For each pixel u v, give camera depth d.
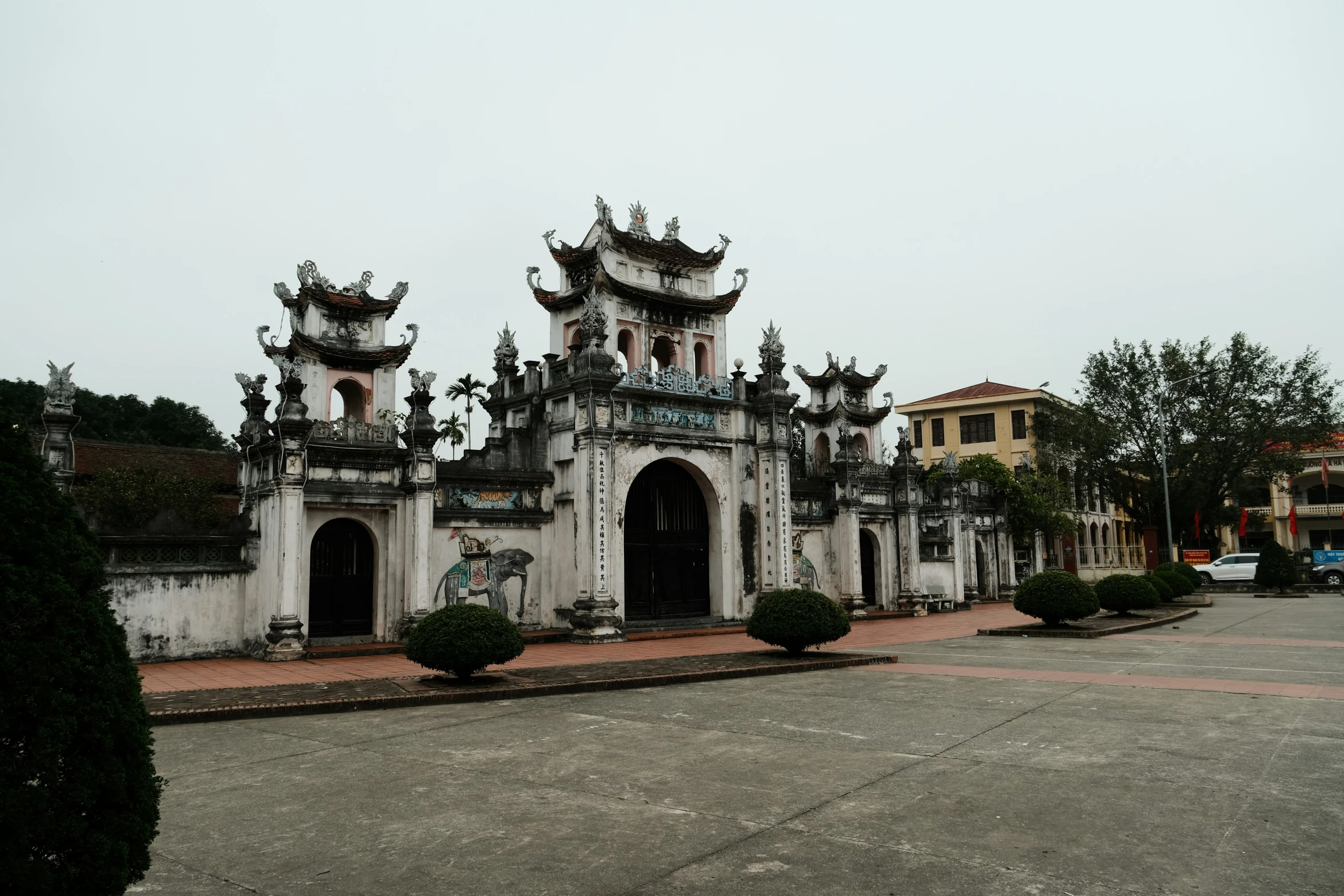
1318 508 68.19
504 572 24.12
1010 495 46.19
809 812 7.09
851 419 37.12
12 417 4.59
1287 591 42.50
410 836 6.62
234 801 7.71
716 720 11.30
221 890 5.60
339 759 9.29
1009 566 44.81
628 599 26.39
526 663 17.53
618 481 24.91
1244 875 5.57
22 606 4.07
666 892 5.41
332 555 21.83
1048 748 9.34
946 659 17.98
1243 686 13.55
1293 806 7.09
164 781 4.62
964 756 9.02
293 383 20.17
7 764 3.86
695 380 27.31
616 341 26.88
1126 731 10.21
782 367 28.94
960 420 61.62
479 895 5.42
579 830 6.71
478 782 8.23
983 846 6.20
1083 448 50.97
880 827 6.67
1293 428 47.25
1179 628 24.28
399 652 20.70
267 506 20.25
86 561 4.45
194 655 19.77
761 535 28.27
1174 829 6.54
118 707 4.28
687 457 26.89
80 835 3.97
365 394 24.30
